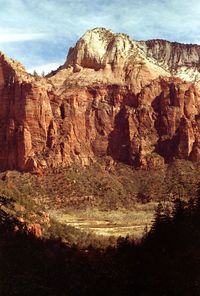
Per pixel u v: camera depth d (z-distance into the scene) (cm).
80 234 10138
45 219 8962
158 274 6944
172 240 7669
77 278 6769
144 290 6912
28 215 8288
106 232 14200
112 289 6875
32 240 7112
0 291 5747
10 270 6131
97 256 8044
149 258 7469
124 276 7200
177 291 6562
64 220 16300
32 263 6506
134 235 12850
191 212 8294
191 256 6950
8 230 6869
